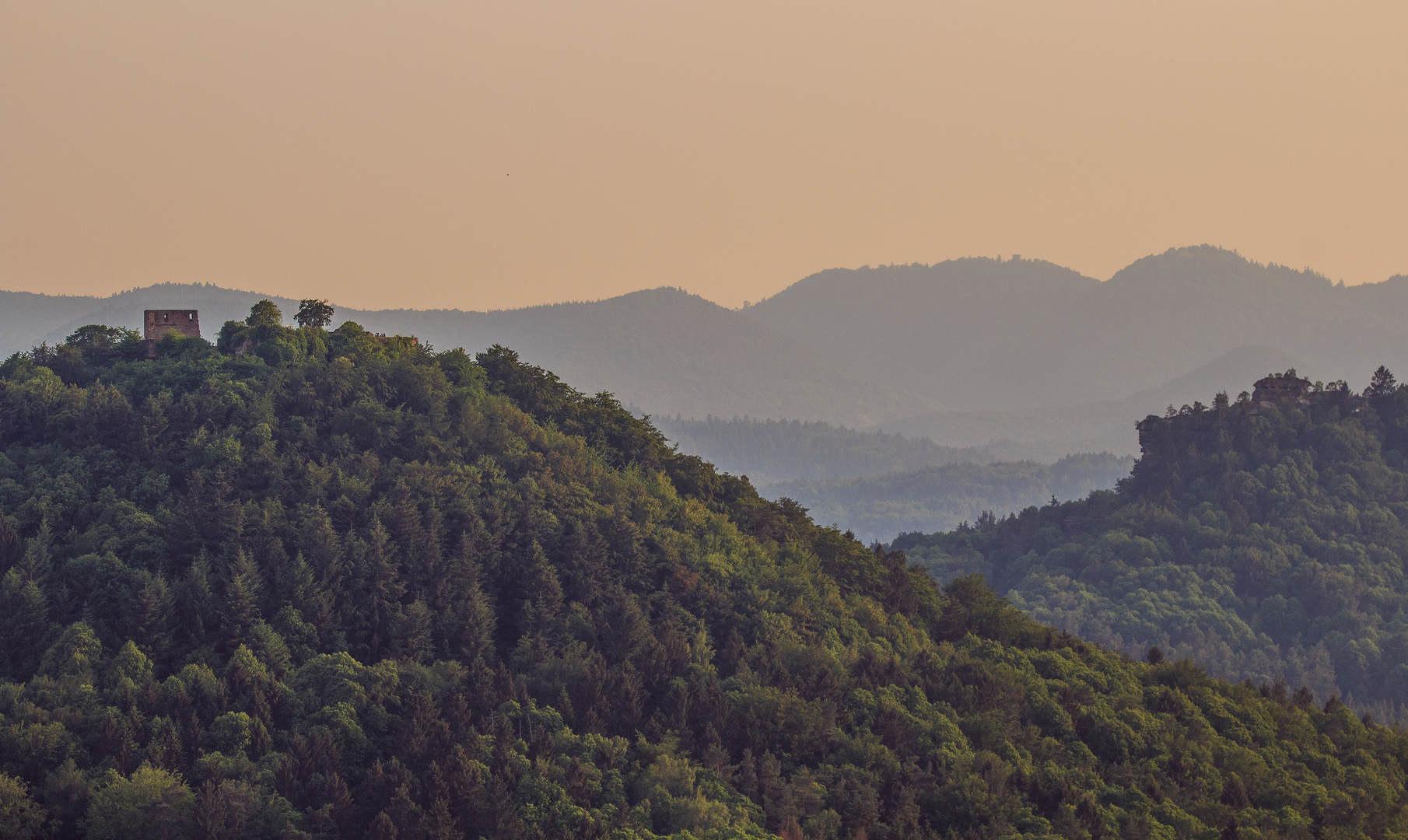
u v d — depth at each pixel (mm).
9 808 187000
